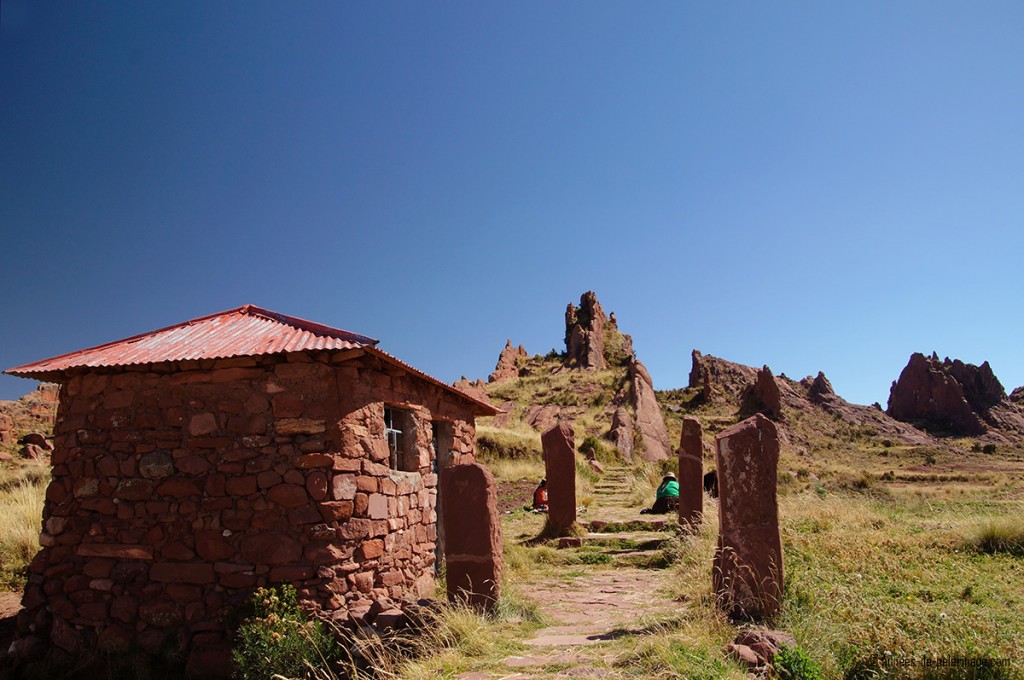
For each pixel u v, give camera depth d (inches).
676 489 580.1
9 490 653.9
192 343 320.8
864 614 237.0
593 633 242.2
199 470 292.8
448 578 276.5
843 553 353.4
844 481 1455.5
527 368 2874.0
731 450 245.8
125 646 285.4
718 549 246.2
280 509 284.5
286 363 295.6
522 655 211.8
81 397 314.7
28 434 899.4
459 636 230.8
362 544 294.0
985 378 3695.9
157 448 299.6
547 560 414.6
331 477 287.7
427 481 376.5
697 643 200.7
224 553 284.7
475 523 277.4
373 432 312.7
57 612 299.4
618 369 2527.1
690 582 302.0
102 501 301.4
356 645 231.3
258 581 279.7
